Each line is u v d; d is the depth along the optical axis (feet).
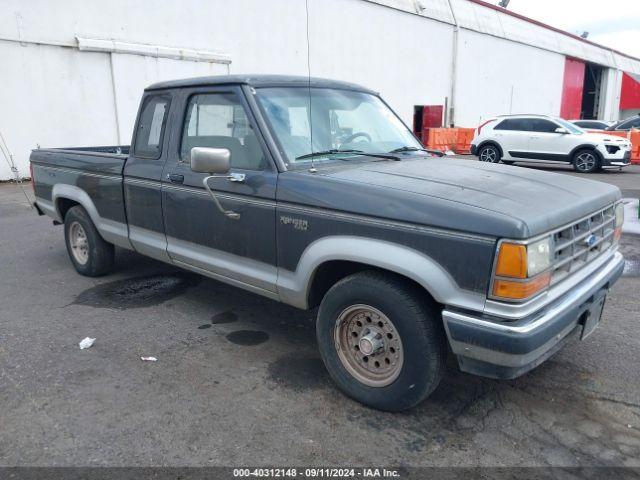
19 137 41.24
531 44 107.96
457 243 8.80
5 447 9.46
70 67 42.86
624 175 48.42
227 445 9.52
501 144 55.11
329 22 64.28
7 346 13.41
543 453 9.33
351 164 12.12
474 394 11.22
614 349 13.19
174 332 14.29
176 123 13.92
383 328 10.25
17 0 39.40
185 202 13.51
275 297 12.09
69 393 11.22
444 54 85.71
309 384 11.62
